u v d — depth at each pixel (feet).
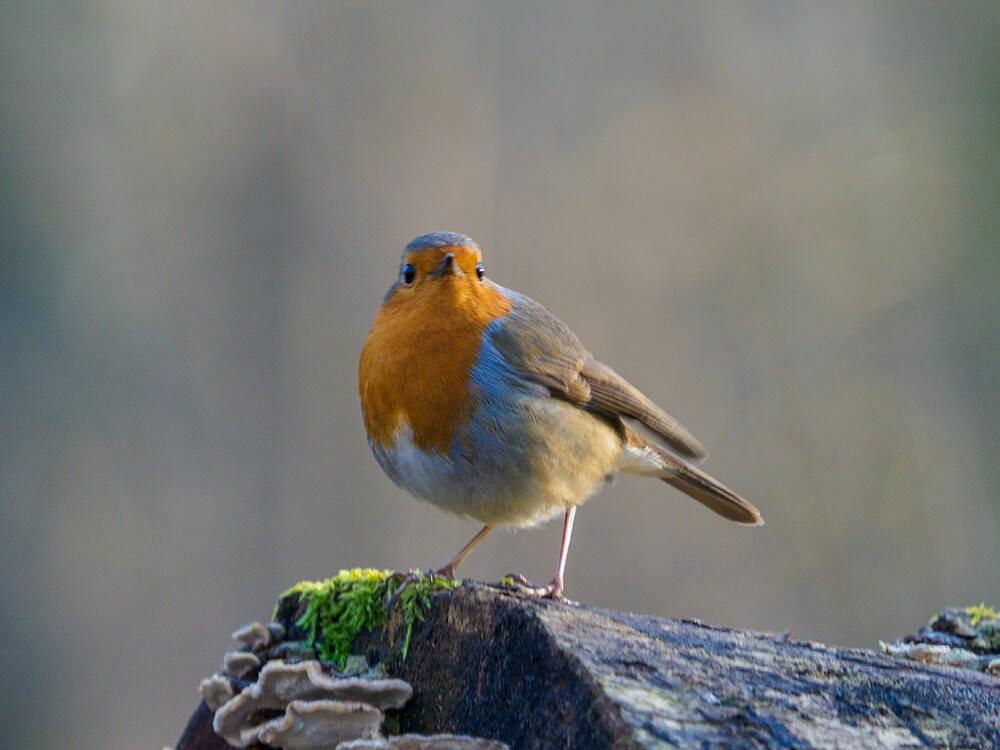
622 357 52.37
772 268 55.31
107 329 42.50
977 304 53.11
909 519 50.01
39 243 42.06
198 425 43.24
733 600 46.78
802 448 51.29
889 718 12.06
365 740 12.65
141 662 40.45
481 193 51.08
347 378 45.06
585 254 53.31
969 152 55.06
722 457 50.96
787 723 11.55
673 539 46.37
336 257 46.68
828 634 47.93
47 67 43.24
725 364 52.95
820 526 49.83
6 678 38.50
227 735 14.99
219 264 45.14
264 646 17.10
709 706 11.69
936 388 52.49
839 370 52.65
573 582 44.83
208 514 42.57
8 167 41.78
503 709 13.41
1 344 40.60
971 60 55.83
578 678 12.14
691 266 54.44
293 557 42.83
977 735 11.91
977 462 51.39
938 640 17.75
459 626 14.49
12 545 39.47
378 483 43.80
